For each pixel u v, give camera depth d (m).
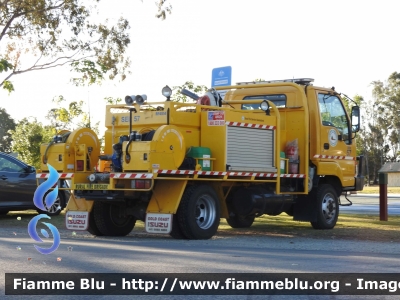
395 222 16.23
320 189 14.34
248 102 13.23
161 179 11.20
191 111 12.15
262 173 12.77
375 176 77.81
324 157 14.46
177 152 11.27
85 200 12.58
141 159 10.98
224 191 12.87
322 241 11.57
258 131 12.78
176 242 11.01
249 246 10.57
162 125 11.45
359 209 23.44
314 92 14.36
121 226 12.66
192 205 11.46
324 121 14.58
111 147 12.52
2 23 25.62
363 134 76.56
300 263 8.20
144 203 12.04
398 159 77.50
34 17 25.72
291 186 13.83
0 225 14.78
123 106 12.21
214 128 12.05
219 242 11.12
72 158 12.30
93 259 8.27
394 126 73.88
